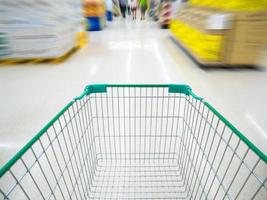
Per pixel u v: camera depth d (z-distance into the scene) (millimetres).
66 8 3904
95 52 4402
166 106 2025
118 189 1136
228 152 1391
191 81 2693
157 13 9992
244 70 3088
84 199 1053
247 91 2369
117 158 1373
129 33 6938
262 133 1614
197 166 1277
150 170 1271
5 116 1913
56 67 3385
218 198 1064
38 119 1854
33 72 3156
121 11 15164
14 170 1258
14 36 3250
